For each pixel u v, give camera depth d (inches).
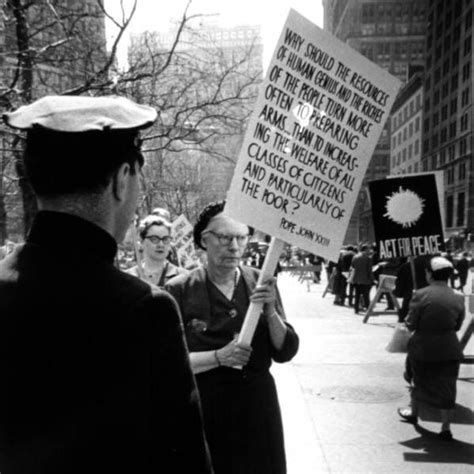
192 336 106.3
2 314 48.9
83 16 294.0
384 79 111.6
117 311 47.9
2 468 47.9
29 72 287.4
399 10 4185.5
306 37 107.0
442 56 3191.4
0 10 276.1
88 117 50.6
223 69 394.3
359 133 112.0
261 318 107.0
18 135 240.1
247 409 102.2
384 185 331.3
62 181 50.3
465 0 2832.2
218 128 330.0
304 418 221.3
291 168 108.1
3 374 48.0
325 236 110.6
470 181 2731.3
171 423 48.7
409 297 437.7
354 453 187.2
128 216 55.9
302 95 108.1
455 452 189.3
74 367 46.9
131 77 285.4
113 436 46.2
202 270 111.8
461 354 205.5
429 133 3408.0
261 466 101.4
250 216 105.7
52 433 46.6
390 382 278.7
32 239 51.8
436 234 325.1
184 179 856.9
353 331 444.5
